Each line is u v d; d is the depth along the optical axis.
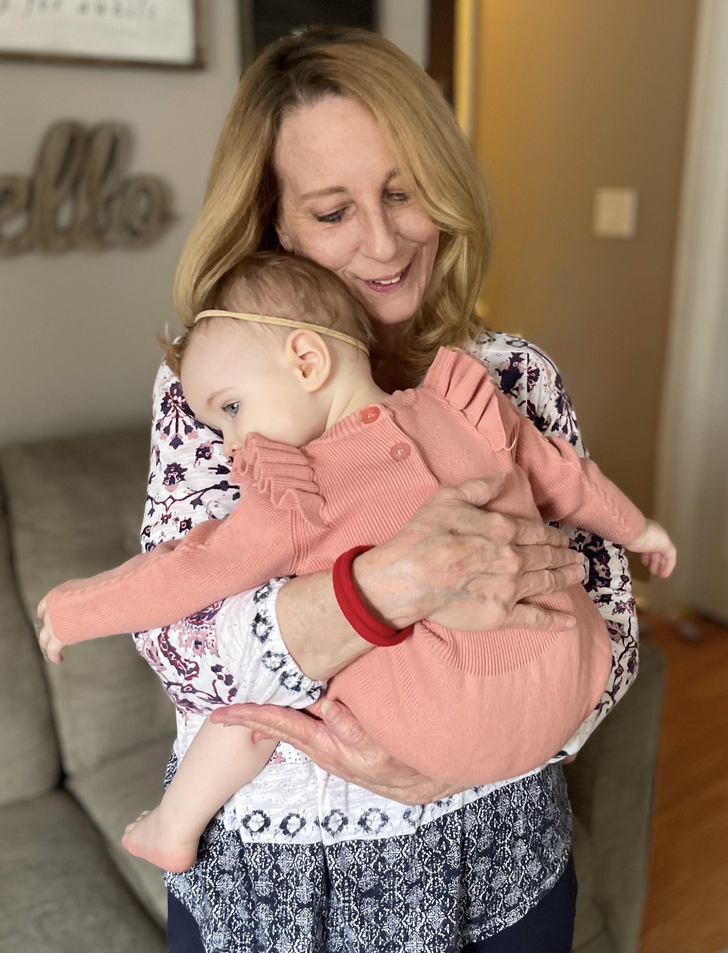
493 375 1.02
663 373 2.72
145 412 2.13
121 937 1.26
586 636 0.85
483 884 0.94
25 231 1.83
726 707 2.43
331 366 0.85
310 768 0.86
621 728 1.38
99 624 0.79
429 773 0.78
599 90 2.69
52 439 1.74
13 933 1.24
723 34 2.31
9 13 1.70
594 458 3.03
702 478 2.75
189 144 2.01
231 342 0.85
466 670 0.75
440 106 0.91
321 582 0.74
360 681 0.77
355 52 0.87
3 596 1.53
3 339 1.89
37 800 1.55
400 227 0.93
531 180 3.02
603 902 1.46
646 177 2.62
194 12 1.91
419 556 0.71
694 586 2.89
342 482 0.78
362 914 0.89
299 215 0.92
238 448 0.84
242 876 0.90
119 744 1.61
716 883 1.85
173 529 0.87
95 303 1.98
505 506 0.81
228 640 0.77
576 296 2.96
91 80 1.84
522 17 2.90
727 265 2.52
